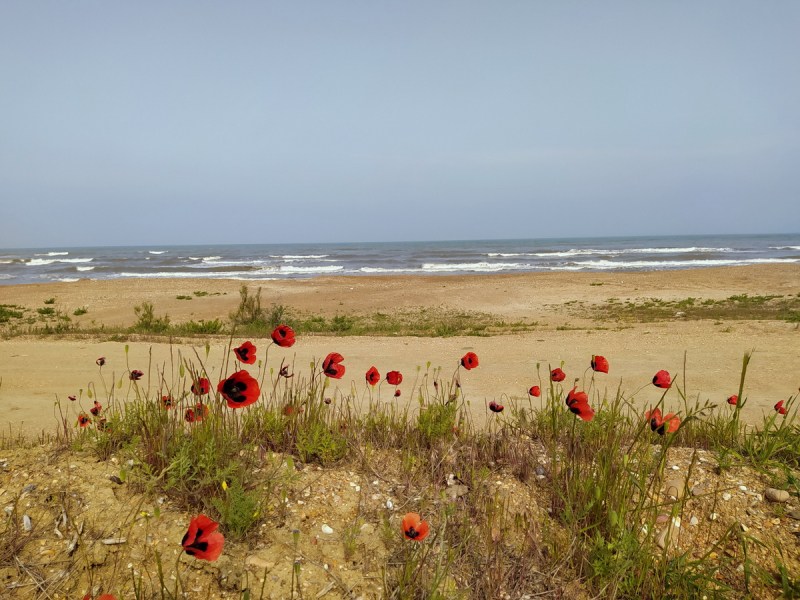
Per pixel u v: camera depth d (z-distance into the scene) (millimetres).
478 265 52500
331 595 2146
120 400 6070
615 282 29781
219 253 101688
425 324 17500
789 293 22953
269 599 2098
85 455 3113
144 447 3074
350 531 2543
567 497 2803
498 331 14656
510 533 2641
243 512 2434
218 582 2180
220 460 2773
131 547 2316
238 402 2256
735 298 21656
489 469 3285
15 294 26656
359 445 3453
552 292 26297
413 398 6520
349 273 46031
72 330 13812
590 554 2412
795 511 2717
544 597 2254
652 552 2400
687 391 6902
